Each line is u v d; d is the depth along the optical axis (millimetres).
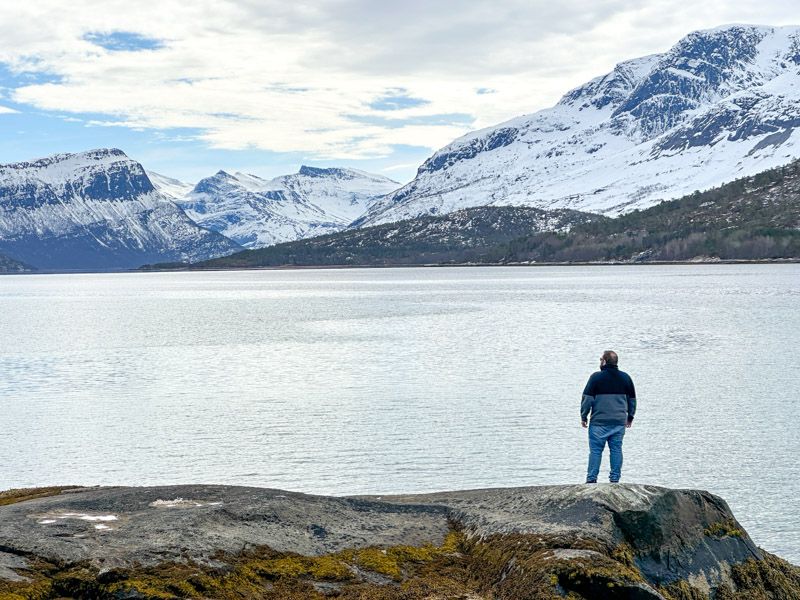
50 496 19719
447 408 52000
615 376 19406
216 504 16750
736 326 101000
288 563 14234
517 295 178250
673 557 14938
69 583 12812
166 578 13023
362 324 116625
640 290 183750
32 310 169000
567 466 38062
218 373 70188
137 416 51406
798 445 40625
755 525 29672
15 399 58500
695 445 40906
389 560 14875
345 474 37594
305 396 57375
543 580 13305
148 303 186625
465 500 17953
